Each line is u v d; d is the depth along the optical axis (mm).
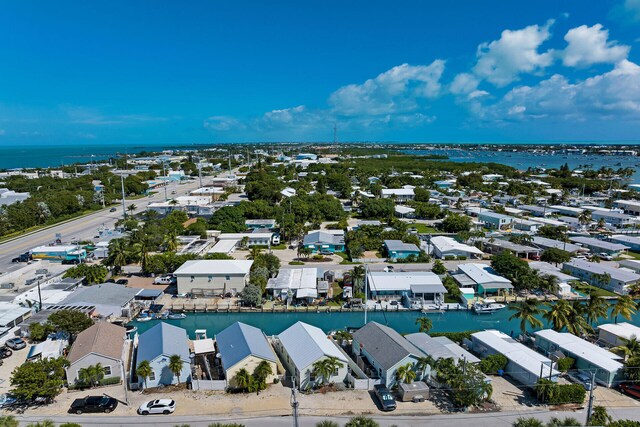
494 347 53312
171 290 79375
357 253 97938
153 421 41219
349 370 50344
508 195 193250
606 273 82438
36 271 87000
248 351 47719
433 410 43344
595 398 45812
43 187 197500
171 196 195000
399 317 70500
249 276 79062
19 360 53375
